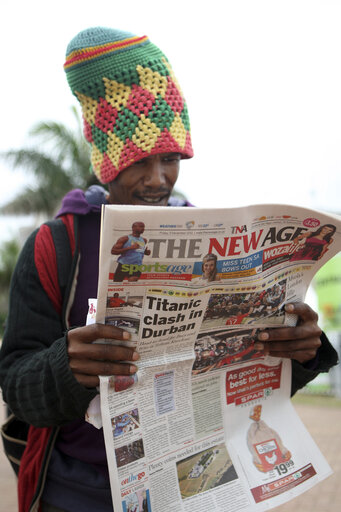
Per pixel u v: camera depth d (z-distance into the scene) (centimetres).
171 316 141
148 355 145
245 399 161
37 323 158
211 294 143
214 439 154
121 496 138
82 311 163
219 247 136
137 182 173
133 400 142
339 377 956
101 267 127
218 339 153
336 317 984
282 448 160
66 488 156
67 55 175
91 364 137
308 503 425
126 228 124
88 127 178
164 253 131
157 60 171
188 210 126
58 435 161
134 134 167
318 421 712
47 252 162
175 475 146
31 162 1377
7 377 152
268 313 155
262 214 136
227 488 150
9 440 171
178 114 171
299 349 160
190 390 152
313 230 143
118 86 169
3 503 406
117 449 138
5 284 1875
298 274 156
